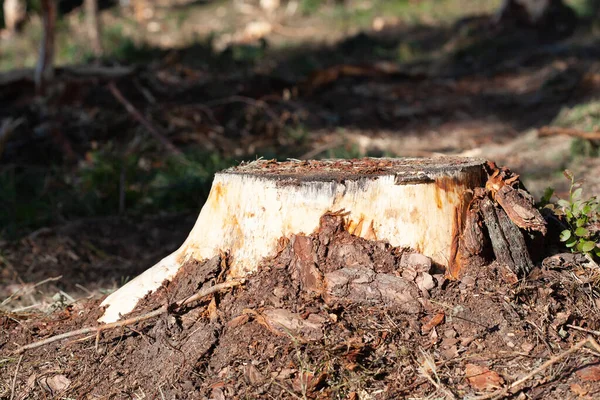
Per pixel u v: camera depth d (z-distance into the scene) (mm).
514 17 21078
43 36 13312
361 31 22891
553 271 4762
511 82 16406
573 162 10039
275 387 4113
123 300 4949
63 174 10898
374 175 4621
